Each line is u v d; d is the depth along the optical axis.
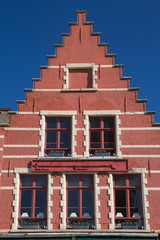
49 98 15.98
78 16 17.39
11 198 14.38
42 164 14.77
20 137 15.34
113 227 13.95
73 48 16.83
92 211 14.34
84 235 13.66
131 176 14.81
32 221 14.22
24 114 15.71
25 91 16.09
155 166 14.77
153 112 15.59
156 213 14.11
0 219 14.11
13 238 13.72
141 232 13.82
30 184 14.76
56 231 13.90
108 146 15.33
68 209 14.39
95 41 16.95
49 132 15.62
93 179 14.72
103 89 16.08
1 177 14.68
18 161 14.94
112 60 16.56
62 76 16.38
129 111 15.68
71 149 15.16
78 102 15.88
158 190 14.41
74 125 15.46
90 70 16.64
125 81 16.19
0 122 15.77
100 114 15.63
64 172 14.70
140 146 15.10
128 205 14.35
